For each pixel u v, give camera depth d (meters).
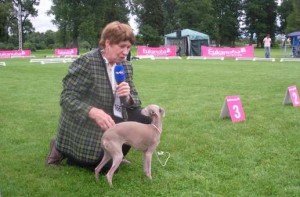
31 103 9.30
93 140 4.29
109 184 4.00
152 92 11.15
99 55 4.25
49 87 12.44
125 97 4.19
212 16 73.38
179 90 11.60
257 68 20.16
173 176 4.36
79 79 4.21
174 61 27.94
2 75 16.62
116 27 4.09
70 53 37.84
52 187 4.04
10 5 62.47
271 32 86.31
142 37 66.69
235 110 7.14
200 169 4.61
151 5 67.00
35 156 5.10
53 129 6.62
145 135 4.00
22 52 37.06
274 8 84.81
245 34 85.75
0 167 4.66
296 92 8.80
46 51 61.50
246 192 3.91
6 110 8.34
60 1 58.44
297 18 67.38
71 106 4.09
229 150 5.31
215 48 32.47
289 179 4.25
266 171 4.50
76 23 58.81
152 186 4.08
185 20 71.12
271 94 10.51
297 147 5.41
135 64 24.14
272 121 7.05
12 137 6.05
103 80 4.24
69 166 4.66
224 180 4.25
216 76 15.88
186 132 6.33
